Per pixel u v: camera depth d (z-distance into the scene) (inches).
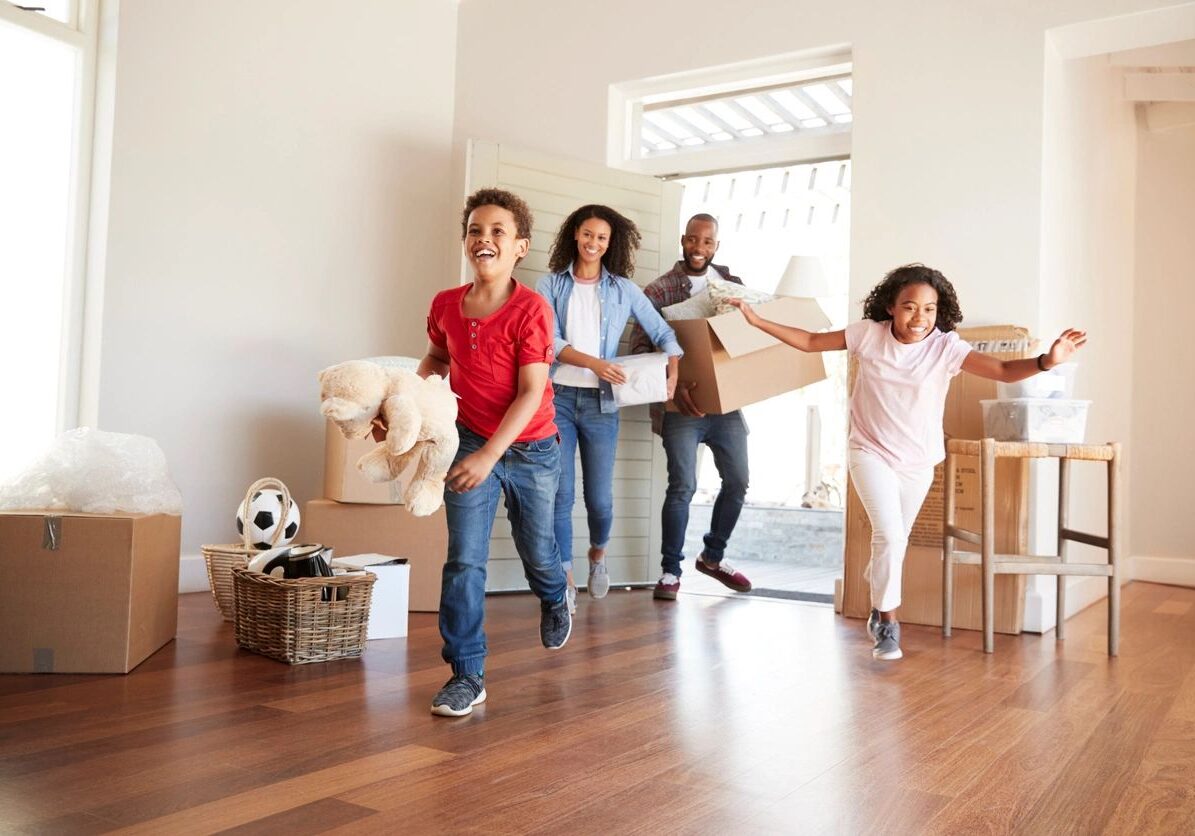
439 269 196.4
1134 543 219.1
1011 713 89.0
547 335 85.2
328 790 63.7
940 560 138.9
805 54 163.2
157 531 104.4
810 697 93.5
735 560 251.0
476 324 85.4
